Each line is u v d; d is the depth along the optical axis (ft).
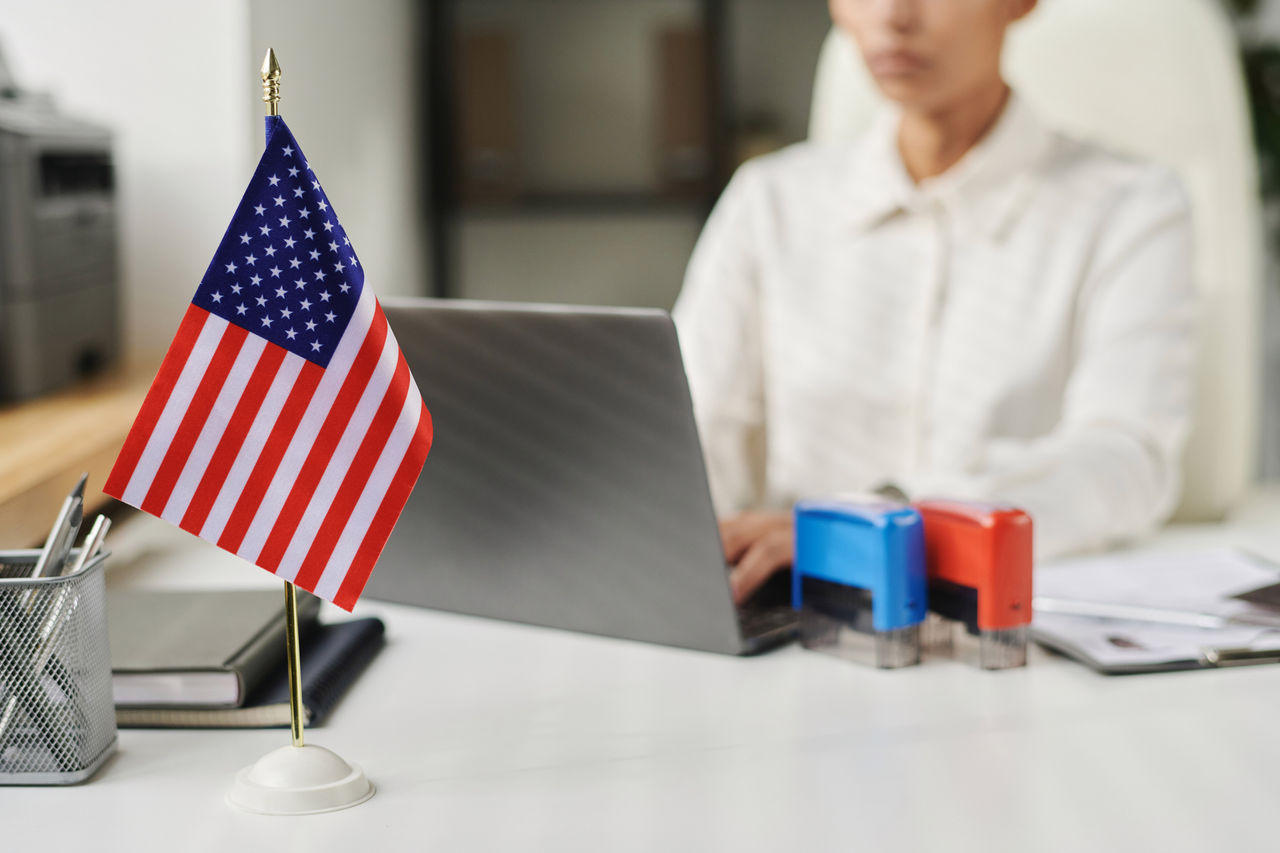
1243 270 4.87
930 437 4.58
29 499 2.95
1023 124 4.49
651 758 2.00
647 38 8.93
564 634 2.69
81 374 4.67
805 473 4.80
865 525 2.41
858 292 4.73
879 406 4.67
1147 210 4.36
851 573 2.45
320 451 1.86
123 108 5.16
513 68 8.93
